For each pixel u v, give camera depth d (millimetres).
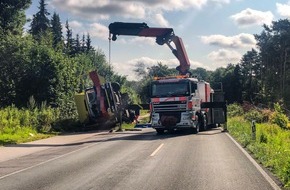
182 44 26891
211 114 27844
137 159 13266
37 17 95438
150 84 24375
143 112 63188
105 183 9266
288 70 81312
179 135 23031
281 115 29141
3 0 52125
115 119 30406
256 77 103000
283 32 82000
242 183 9031
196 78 26344
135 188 8648
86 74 49594
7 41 40438
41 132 25719
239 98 104250
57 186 9062
